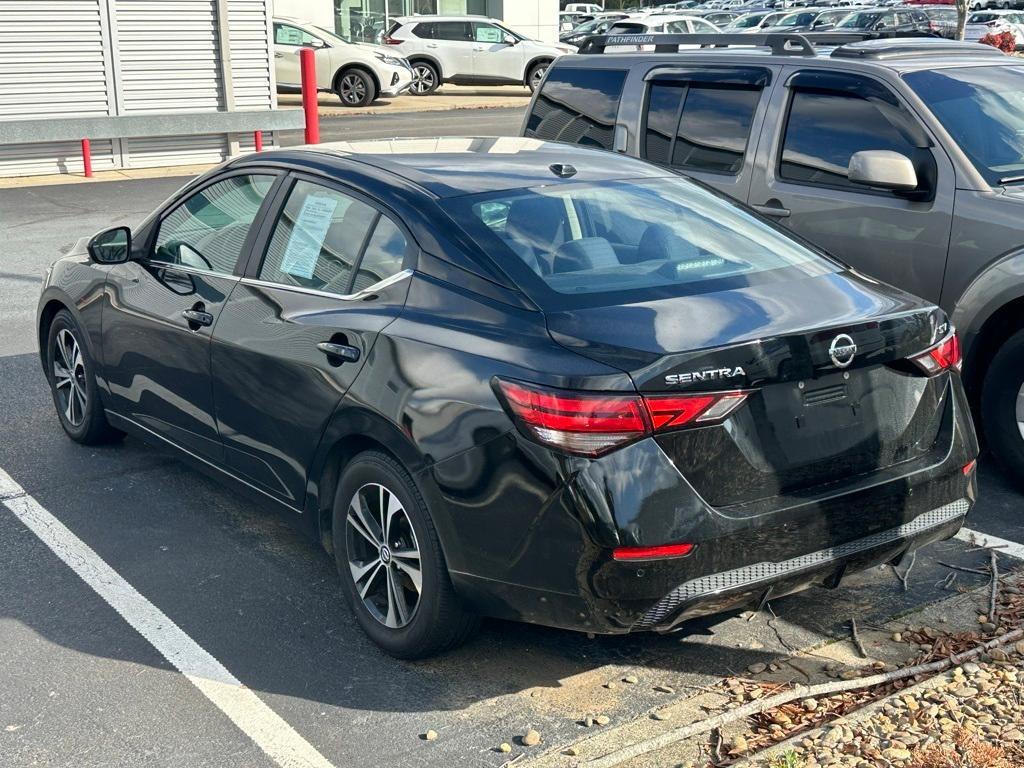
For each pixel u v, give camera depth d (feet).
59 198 47.52
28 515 17.02
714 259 13.10
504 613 11.66
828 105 20.08
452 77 95.35
